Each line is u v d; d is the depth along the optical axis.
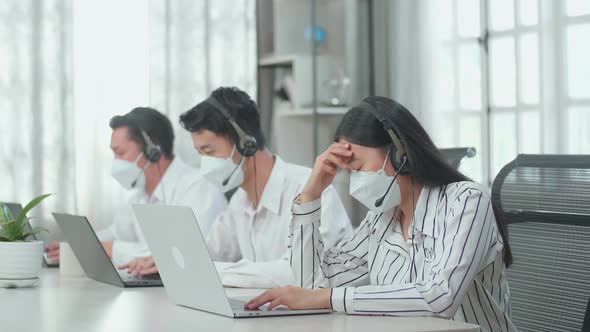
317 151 3.96
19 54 3.53
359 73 4.04
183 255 1.56
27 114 3.53
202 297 1.58
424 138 1.67
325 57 3.99
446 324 1.44
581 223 1.75
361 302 1.54
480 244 1.59
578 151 3.30
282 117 3.96
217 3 3.95
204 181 2.78
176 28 3.86
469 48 3.78
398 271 1.75
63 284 2.12
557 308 1.77
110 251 2.69
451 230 1.60
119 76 3.73
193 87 3.89
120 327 1.41
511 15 3.62
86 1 3.67
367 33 4.06
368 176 1.64
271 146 3.96
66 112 3.59
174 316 1.53
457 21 3.82
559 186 1.81
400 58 3.99
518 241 1.86
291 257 1.85
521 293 1.85
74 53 3.65
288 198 2.31
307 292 1.57
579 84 3.30
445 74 3.86
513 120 3.61
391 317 1.52
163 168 2.88
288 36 3.98
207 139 2.26
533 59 3.53
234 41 3.98
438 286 1.54
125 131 2.83
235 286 2.05
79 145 3.65
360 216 3.80
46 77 3.56
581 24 3.28
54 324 1.46
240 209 2.40
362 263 1.87
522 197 1.87
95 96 3.68
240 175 2.29
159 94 3.81
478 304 1.71
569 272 1.76
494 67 3.70
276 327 1.40
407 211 1.73
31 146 3.54
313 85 3.95
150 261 2.22
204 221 2.72
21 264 2.01
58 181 3.57
